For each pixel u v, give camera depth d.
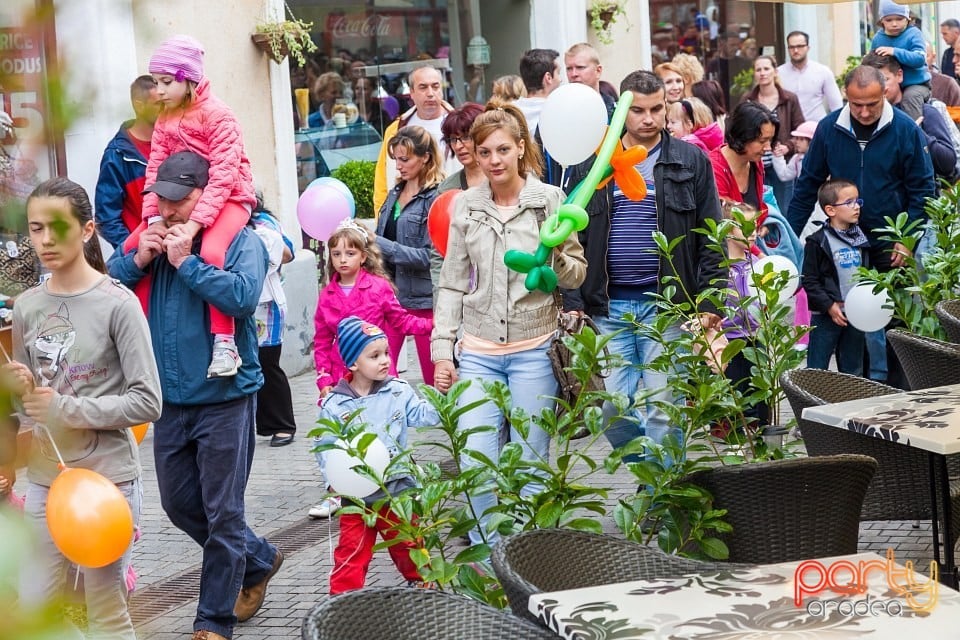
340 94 11.36
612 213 5.54
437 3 12.53
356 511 3.56
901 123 7.44
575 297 5.62
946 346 5.12
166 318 4.60
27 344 3.93
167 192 4.55
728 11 17.20
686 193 5.50
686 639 2.43
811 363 7.70
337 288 6.72
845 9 20.23
